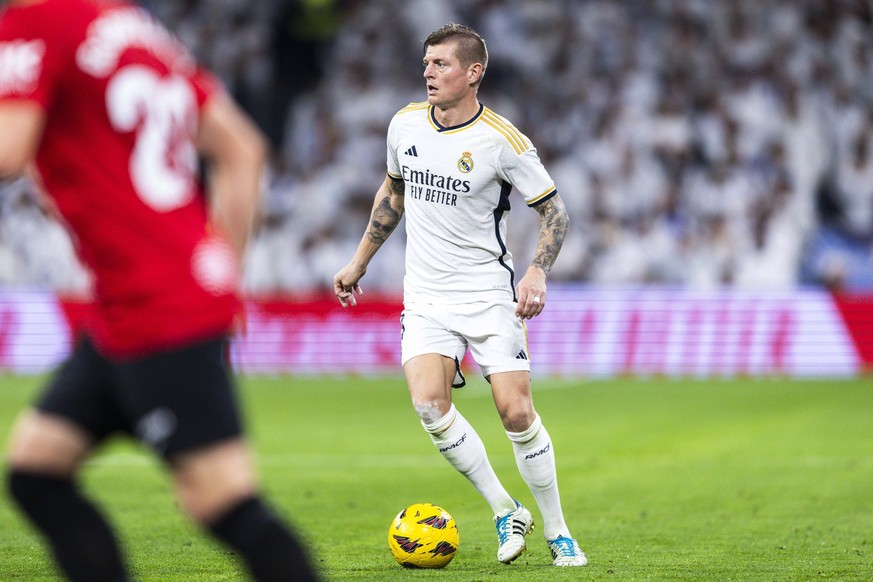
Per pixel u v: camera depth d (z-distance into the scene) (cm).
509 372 1820
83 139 1012
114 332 1034
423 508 1825
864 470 3050
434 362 1831
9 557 1898
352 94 7469
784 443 3588
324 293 6781
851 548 2003
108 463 3225
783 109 7181
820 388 5362
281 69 7794
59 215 1038
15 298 6253
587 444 3594
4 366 6191
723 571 1777
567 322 6209
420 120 1847
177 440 1033
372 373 6194
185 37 7700
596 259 6719
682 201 6912
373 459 3309
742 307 6144
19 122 970
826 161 7212
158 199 1033
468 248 1838
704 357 6138
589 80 7331
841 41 7431
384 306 6231
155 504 2538
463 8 7550
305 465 3194
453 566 1834
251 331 6281
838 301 6091
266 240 6906
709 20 7412
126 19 1051
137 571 1786
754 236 6744
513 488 2778
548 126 7225
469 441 1831
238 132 1092
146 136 1030
